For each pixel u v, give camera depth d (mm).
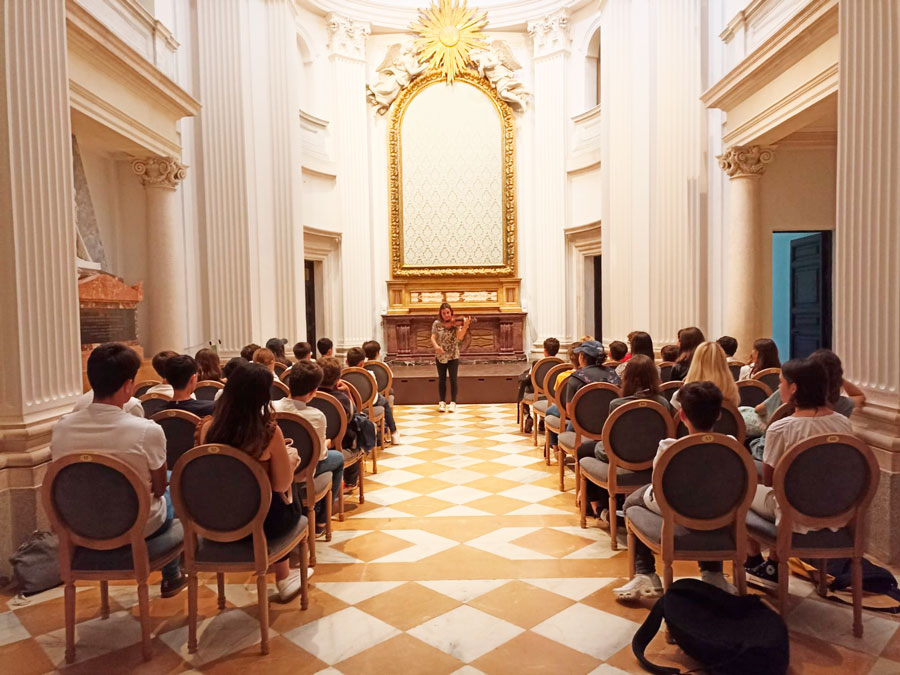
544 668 2467
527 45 11773
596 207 10836
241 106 8383
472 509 4523
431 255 12016
